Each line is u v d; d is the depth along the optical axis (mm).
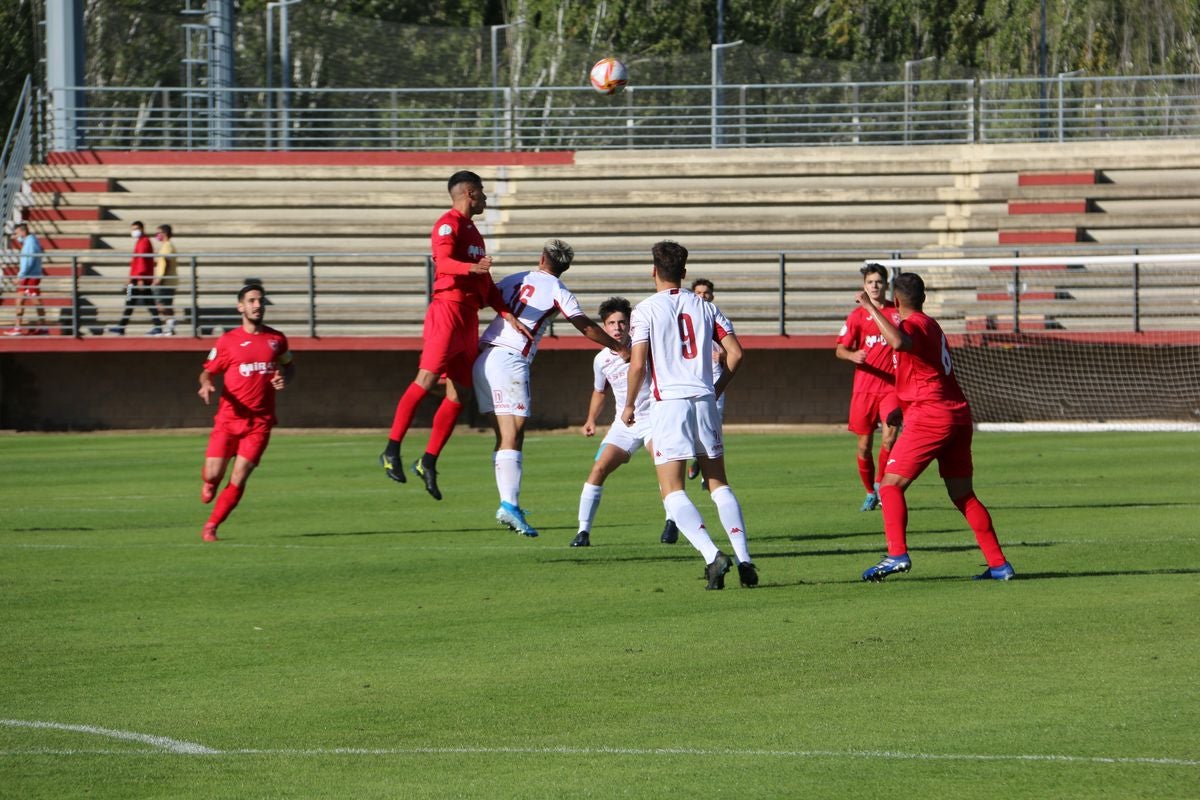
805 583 25422
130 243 83062
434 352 30547
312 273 72000
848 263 80375
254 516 37438
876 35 163125
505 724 16125
